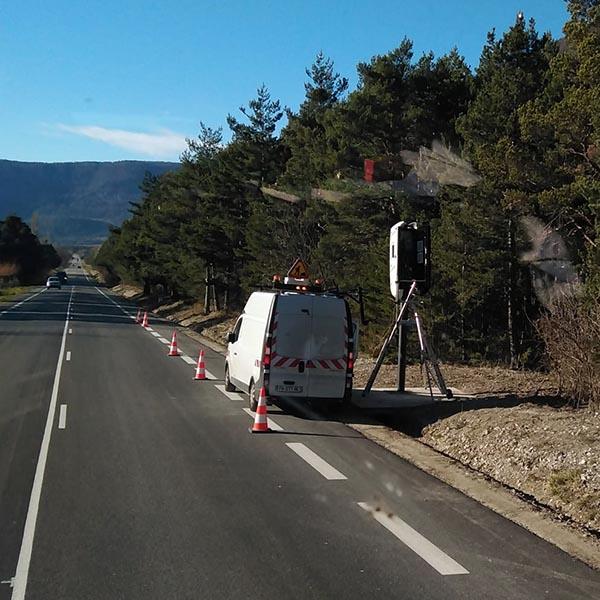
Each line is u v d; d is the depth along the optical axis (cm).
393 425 1291
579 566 600
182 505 756
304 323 1348
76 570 576
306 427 1216
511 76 2227
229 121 4103
